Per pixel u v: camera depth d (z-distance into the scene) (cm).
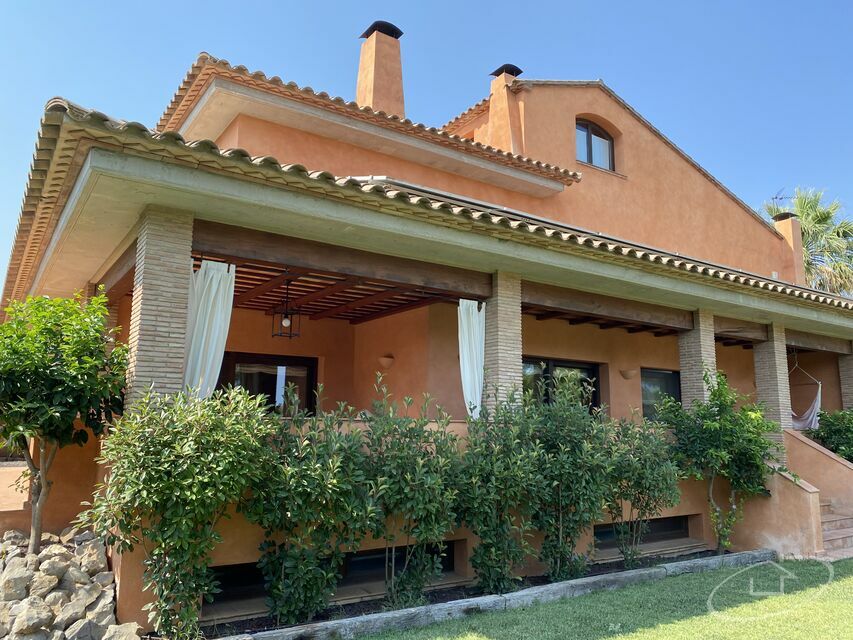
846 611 648
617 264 891
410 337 1067
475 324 862
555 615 630
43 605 552
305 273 820
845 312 1236
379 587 726
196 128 1058
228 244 673
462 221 723
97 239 721
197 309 652
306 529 597
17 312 627
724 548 984
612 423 845
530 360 1173
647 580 793
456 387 1043
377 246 757
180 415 544
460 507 709
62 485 788
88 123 497
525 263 831
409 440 679
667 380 1398
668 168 1523
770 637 562
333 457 605
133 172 548
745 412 995
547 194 1295
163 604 525
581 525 789
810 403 1539
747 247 1638
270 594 603
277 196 625
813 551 950
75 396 610
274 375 1177
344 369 1229
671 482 854
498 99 1320
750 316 1181
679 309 1099
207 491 516
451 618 623
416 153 1130
